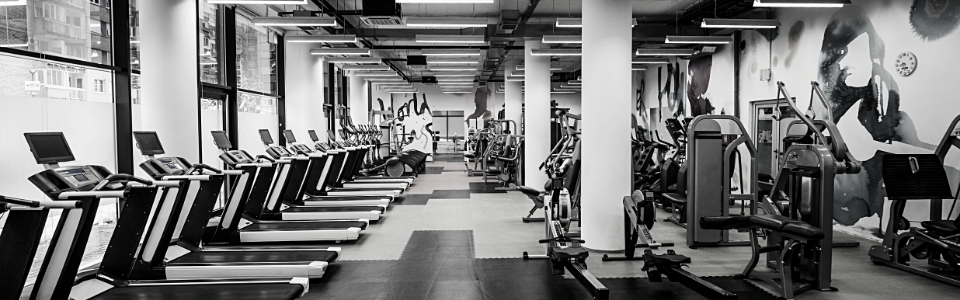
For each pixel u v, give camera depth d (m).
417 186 11.85
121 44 5.82
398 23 7.83
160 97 5.93
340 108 16.25
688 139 5.91
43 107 4.94
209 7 8.10
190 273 4.48
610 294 4.24
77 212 3.36
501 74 20.94
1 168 4.55
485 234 6.59
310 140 11.23
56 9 5.09
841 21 7.27
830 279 4.34
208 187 5.09
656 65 14.96
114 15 5.80
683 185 6.92
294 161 7.03
